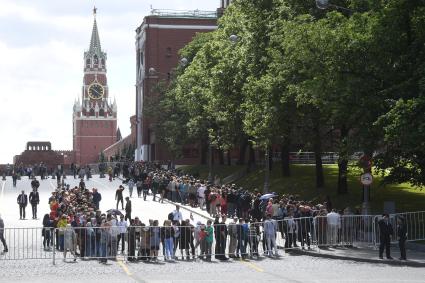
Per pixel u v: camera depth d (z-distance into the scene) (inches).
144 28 4820.4
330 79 1409.9
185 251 1325.0
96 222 1301.7
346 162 1902.1
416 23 1370.6
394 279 945.5
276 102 1781.5
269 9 2016.5
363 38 1376.7
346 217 1341.0
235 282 937.5
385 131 1364.4
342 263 1154.7
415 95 1362.0
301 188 2143.2
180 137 3528.5
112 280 981.8
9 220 1987.0
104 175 3946.9
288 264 1156.5
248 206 1770.4
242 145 2950.3
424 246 1282.0
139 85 5108.3
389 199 1818.4
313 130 1851.6
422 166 1454.2
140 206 2313.0
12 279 1004.6
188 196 2266.2
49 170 4662.9
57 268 1141.1
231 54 2357.3
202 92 2903.5
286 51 1509.6
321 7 1301.7
